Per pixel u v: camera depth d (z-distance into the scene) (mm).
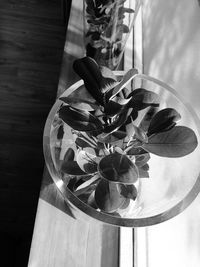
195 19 640
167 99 662
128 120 490
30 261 598
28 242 1262
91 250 623
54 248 614
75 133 562
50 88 1699
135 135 484
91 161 549
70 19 930
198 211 524
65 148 578
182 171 576
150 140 491
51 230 629
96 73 501
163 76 757
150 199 564
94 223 642
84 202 528
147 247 633
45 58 1806
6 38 1850
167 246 581
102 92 496
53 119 588
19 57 1787
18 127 1556
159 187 591
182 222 556
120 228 640
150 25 898
